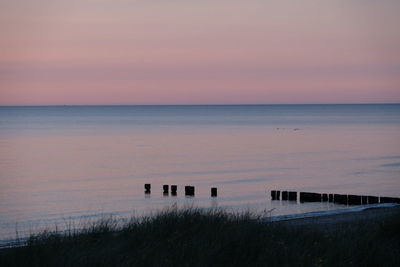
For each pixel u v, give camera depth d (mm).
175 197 43375
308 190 47312
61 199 41531
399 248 13594
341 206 37406
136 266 10227
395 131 138375
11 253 10578
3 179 53500
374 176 56062
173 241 11555
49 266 9922
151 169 62469
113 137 118438
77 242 11562
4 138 116000
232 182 52469
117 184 50688
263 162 69938
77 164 67500
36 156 77688
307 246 12164
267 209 35938
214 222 13125
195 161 71062
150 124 184500
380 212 25016
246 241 11633
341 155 78375
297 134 128375
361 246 12320
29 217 33125
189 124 183625
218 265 10516
